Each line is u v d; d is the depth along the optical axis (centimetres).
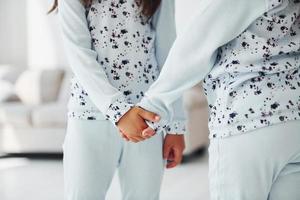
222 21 109
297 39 109
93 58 146
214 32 110
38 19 591
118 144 151
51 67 589
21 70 558
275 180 108
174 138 160
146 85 154
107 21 150
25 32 598
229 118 109
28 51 599
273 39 108
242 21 108
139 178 153
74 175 149
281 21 108
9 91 530
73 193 150
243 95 108
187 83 117
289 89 107
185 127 163
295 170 107
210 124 115
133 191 154
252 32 109
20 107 476
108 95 139
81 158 148
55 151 457
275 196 109
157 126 123
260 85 107
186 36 113
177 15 527
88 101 148
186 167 411
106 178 152
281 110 105
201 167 410
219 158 111
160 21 159
